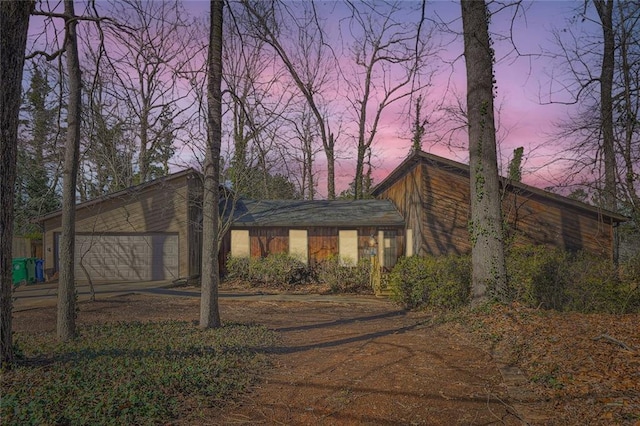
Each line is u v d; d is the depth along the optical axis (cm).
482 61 1048
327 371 659
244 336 934
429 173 2034
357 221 2322
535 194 1942
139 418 466
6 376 538
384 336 930
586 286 1107
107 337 930
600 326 771
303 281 2198
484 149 1041
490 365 654
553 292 1120
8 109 538
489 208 1026
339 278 2019
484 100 1045
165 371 609
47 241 2231
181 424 471
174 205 2270
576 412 465
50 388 516
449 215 2025
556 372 579
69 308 896
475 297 1023
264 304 1599
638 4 1106
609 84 1280
